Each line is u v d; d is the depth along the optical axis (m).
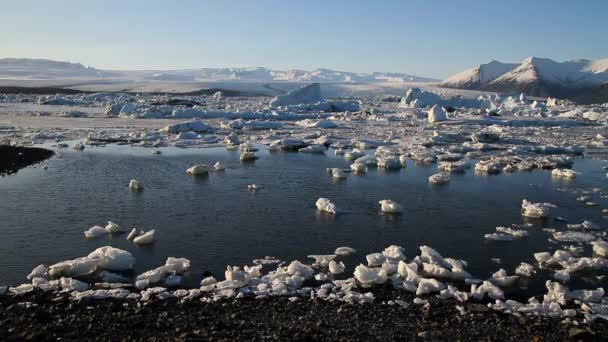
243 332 7.91
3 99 81.50
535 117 59.59
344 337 7.86
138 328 8.02
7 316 8.34
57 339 7.58
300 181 20.55
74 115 53.66
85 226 14.03
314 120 48.81
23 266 11.11
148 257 11.73
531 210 15.39
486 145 31.80
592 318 8.56
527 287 10.17
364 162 24.86
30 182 19.45
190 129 39.91
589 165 25.98
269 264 11.37
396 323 8.39
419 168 24.20
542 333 8.08
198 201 16.91
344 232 13.74
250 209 15.98
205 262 11.43
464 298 9.36
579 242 13.05
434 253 11.49
